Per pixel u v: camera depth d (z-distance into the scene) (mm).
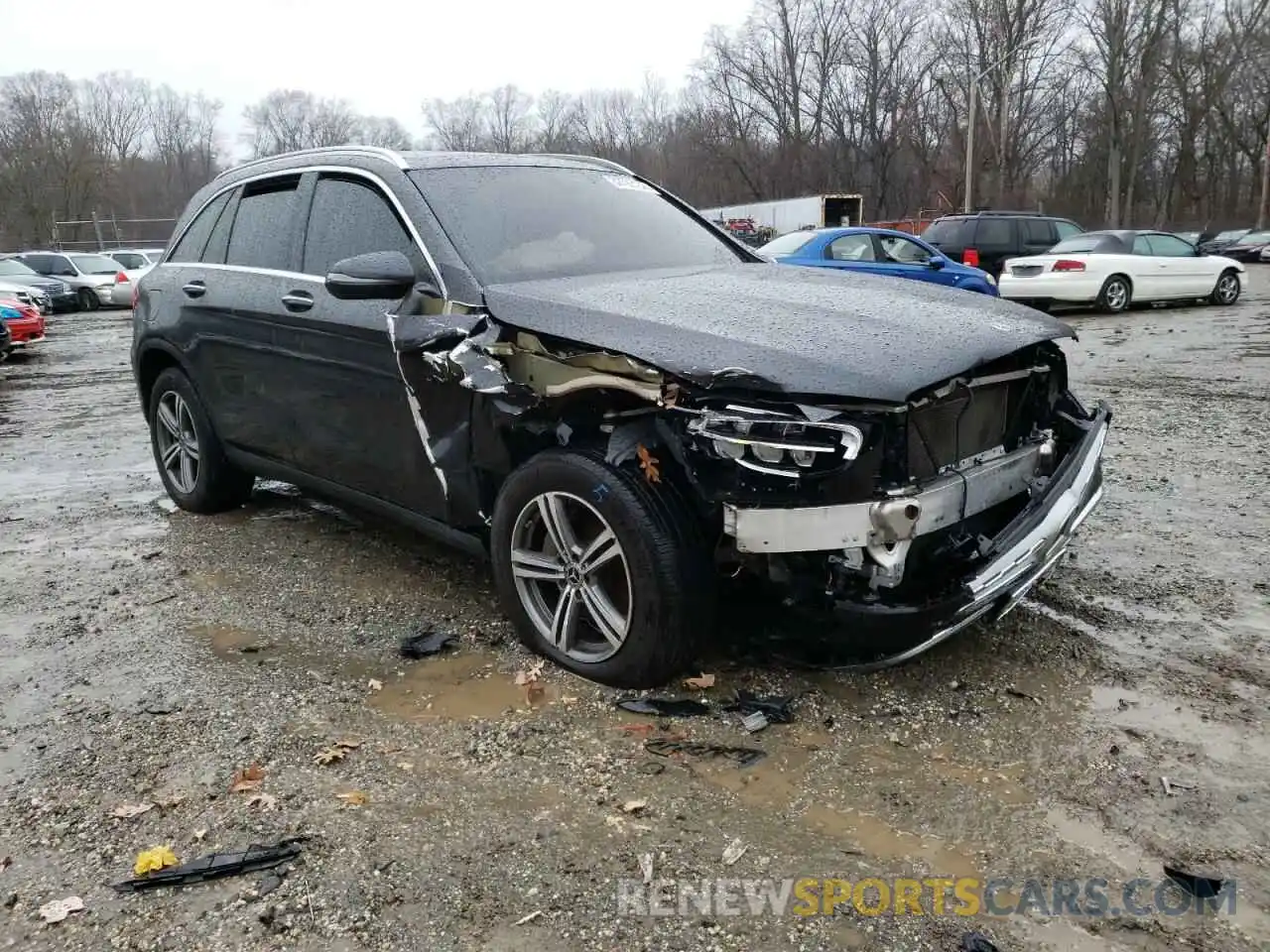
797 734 2934
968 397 2982
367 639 3688
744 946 2111
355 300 3715
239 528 5137
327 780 2740
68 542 4984
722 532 2854
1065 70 59125
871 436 2670
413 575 4355
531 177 4234
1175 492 5387
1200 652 3449
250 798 2654
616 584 3176
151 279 5391
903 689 3193
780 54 61281
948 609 2766
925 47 59625
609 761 2807
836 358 2773
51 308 24594
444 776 2754
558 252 3848
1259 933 2135
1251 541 4559
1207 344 11742
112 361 14195
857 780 2703
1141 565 4273
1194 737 2900
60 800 2676
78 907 2252
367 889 2297
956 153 58562
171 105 78062
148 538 5012
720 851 2416
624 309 3160
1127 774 2717
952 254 17688
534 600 3426
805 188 62281
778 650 3182
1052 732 2936
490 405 3303
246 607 4027
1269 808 2557
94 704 3215
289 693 3262
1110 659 3393
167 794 2689
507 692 3229
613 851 2422
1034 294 15953
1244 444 6430
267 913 2223
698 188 66250
